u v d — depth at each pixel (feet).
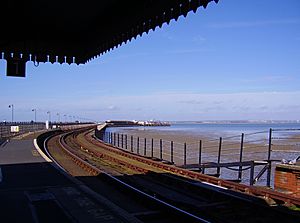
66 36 36.76
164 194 43.01
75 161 75.97
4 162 60.49
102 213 28.14
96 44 36.32
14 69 36.24
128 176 58.18
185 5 22.71
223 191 39.88
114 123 654.53
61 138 155.22
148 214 31.35
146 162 74.59
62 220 26.45
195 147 141.18
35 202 31.94
